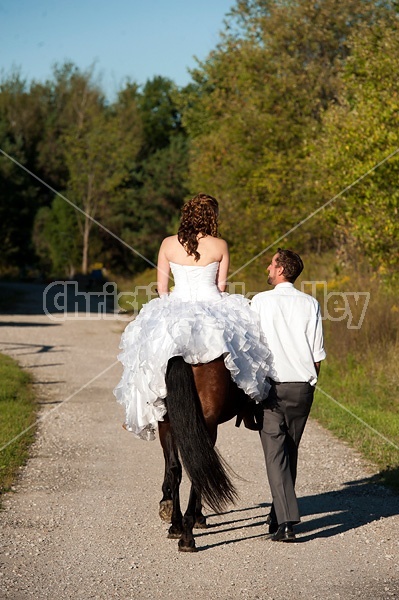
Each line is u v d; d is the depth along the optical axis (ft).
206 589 24.90
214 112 159.84
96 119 316.81
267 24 147.84
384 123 82.94
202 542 30.12
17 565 27.02
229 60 154.61
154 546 29.48
